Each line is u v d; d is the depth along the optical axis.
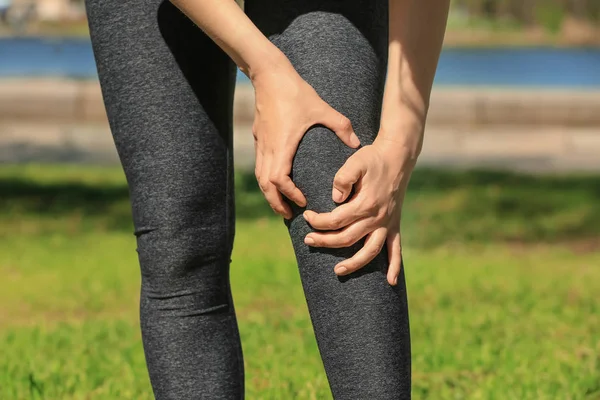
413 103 2.00
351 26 1.96
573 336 4.61
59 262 6.81
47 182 10.35
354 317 1.87
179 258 2.05
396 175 1.92
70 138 13.67
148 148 2.04
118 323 4.89
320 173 1.86
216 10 1.91
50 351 4.35
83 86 14.91
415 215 8.60
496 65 29.12
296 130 1.87
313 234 1.87
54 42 36.16
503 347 4.32
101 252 7.23
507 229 8.11
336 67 1.93
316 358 4.00
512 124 14.80
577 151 12.93
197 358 2.09
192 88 2.06
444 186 9.97
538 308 5.23
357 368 1.87
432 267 6.52
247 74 1.94
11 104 14.74
